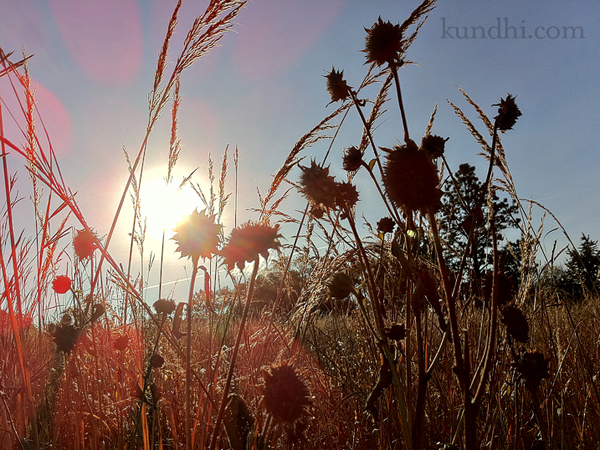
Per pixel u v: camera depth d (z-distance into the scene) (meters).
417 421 1.40
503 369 2.23
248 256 1.46
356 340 3.01
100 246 1.86
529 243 2.33
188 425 1.70
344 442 2.38
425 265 2.11
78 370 2.10
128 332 2.65
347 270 2.12
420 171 1.17
